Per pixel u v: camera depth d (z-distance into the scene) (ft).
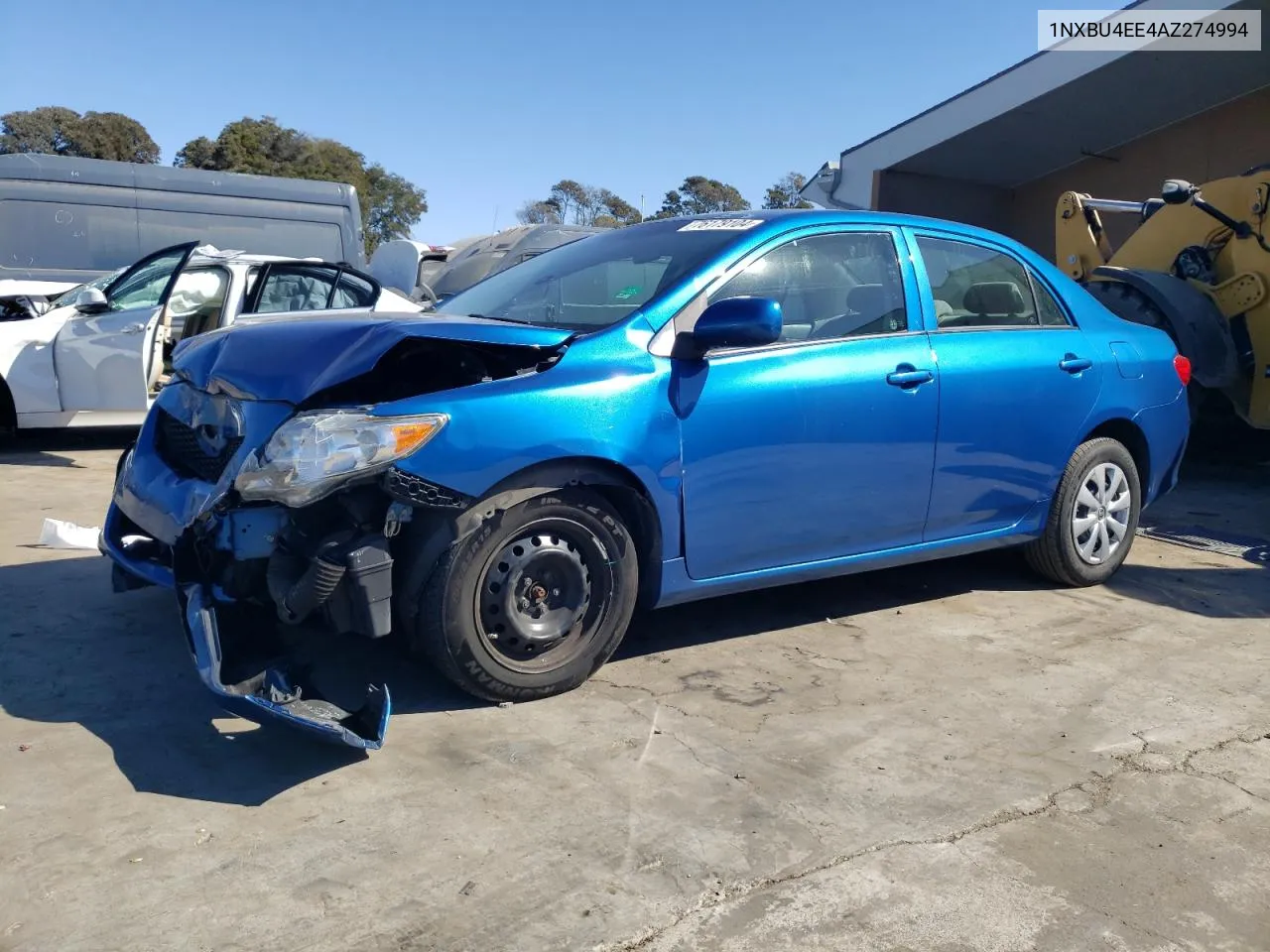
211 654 9.74
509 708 11.35
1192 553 18.97
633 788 9.71
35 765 9.79
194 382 11.97
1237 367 24.61
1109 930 7.86
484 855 8.57
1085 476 16.03
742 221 13.56
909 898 8.16
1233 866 8.77
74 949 7.28
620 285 13.12
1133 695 12.34
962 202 47.98
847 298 13.53
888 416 13.35
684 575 12.21
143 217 45.70
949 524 14.56
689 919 7.82
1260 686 12.71
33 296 29.94
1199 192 25.46
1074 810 9.60
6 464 26.17
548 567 11.26
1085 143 42.96
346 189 49.70
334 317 12.63
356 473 9.84
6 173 43.45
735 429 12.13
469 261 43.27
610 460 11.21
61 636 13.08
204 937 7.45
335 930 7.57
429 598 10.61
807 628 14.40
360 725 9.91
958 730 11.24
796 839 8.96
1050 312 15.85
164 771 9.77
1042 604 15.76
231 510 10.27
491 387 10.79
